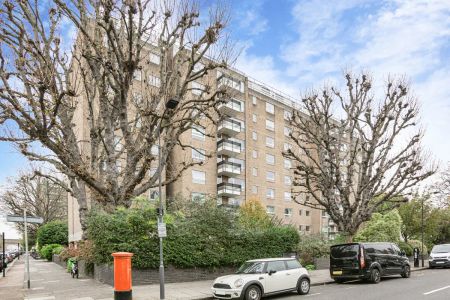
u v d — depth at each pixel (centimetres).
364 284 1669
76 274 1919
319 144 2488
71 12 1491
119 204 1647
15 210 5516
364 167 2366
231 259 1875
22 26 1482
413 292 1347
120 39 1675
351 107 2445
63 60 1684
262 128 5362
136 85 2769
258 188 5156
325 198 2722
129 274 1230
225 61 1744
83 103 2952
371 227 3297
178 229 1727
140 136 1684
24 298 1306
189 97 3866
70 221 4253
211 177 4528
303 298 1296
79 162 1611
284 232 2227
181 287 1530
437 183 4628
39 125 1405
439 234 4131
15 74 1454
